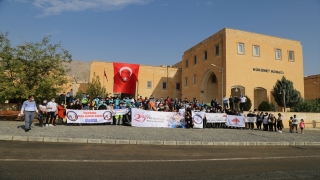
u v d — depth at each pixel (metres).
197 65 38.47
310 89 45.75
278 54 34.41
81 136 11.68
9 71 18.69
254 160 8.47
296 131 22.33
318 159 9.13
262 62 33.00
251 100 31.66
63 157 7.51
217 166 7.27
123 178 5.61
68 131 13.20
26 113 12.48
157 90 43.19
